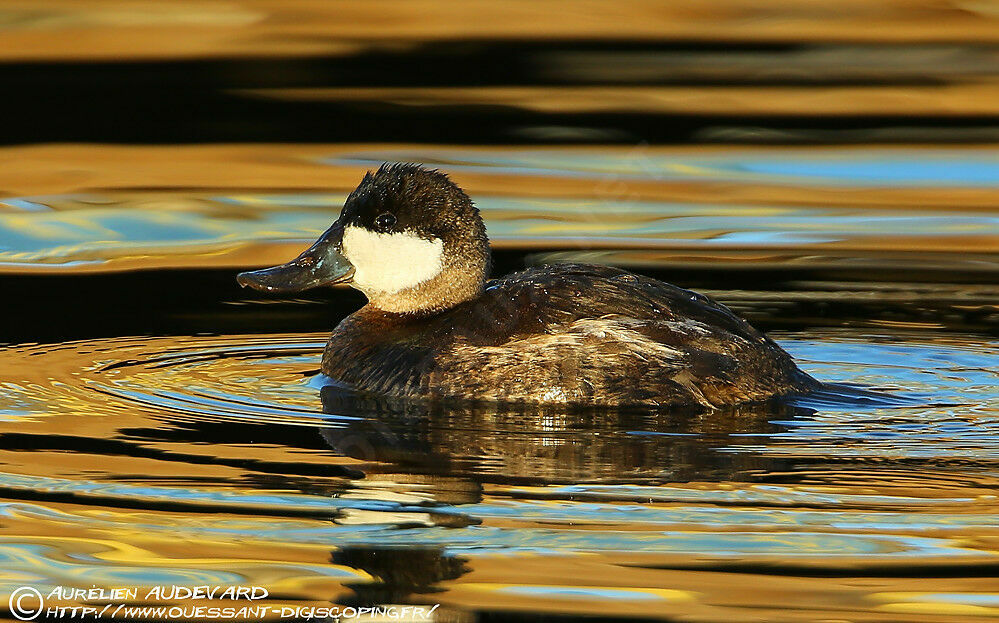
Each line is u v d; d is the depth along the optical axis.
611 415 9.29
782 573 7.11
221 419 9.37
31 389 9.98
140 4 21.45
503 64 19.27
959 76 18.97
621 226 14.45
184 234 14.23
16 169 15.75
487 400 9.62
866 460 8.45
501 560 7.27
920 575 7.10
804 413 9.26
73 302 12.27
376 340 10.41
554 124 17.38
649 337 9.48
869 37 20.58
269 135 16.91
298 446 8.81
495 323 9.91
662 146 16.78
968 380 10.13
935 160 16.42
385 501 7.93
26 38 19.58
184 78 18.39
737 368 9.35
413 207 10.50
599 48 20.02
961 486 8.05
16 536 7.54
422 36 20.33
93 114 17.27
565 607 6.84
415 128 17.16
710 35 20.70
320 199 15.09
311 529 7.61
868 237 14.15
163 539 7.53
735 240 14.08
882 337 11.28
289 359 10.90
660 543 7.41
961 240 14.05
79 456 8.63
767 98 18.27
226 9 21.27
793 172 16.11
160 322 11.79
